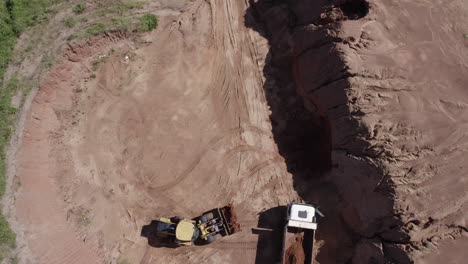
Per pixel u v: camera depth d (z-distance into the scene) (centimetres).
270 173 1877
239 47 2052
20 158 1625
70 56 1814
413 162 1644
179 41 2020
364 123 1681
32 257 1524
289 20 2034
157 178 1812
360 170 1725
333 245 1788
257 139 1919
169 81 1952
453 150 1670
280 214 1827
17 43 1759
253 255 1766
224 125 1923
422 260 1537
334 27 1802
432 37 1827
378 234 1680
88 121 1845
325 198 1853
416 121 1695
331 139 1875
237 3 2127
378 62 1742
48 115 1758
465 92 1764
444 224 1600
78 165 1781
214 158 1867
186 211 1786
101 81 1903
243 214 1808
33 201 1609
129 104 1892
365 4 1822
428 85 1753
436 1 1902
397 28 1814
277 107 1980
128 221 1753
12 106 1667
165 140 1866
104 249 1692
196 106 1933
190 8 2083
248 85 1997
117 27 1903
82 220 1705
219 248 1759
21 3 1797
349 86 1714
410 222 1592
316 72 1861
